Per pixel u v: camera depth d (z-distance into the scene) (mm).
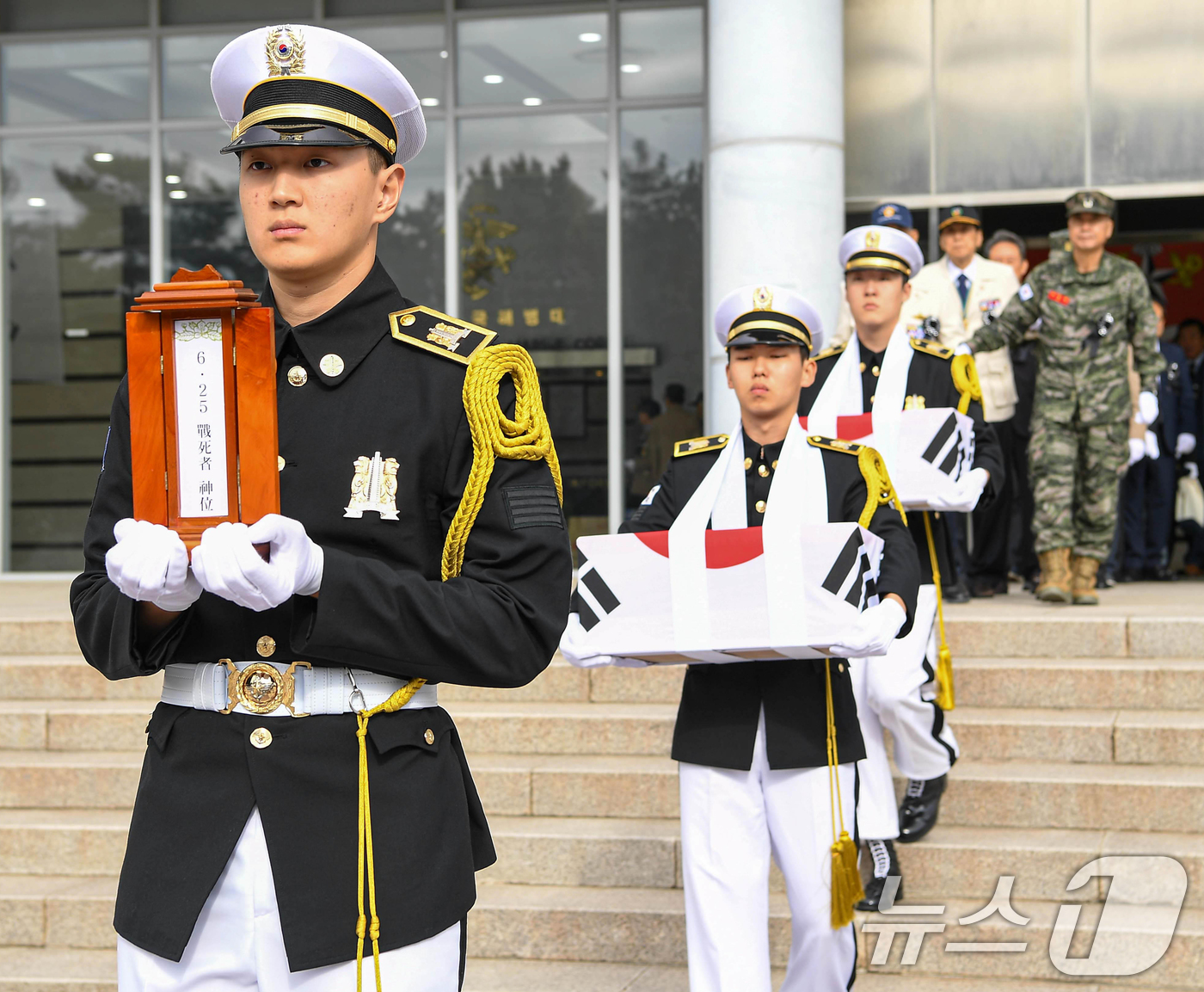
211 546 1498
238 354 1595
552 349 9289
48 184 9773
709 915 3260
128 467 1859
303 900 1683
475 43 9398
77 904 4508
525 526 1779
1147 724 4992
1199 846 4445
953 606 6531
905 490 4230
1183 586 8227
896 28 8992
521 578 1775
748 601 3057
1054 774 4809
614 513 9195
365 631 1644
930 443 4250
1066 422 6492
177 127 9664
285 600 1576
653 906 4379
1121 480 8266
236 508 1592
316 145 1740
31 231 9781
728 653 3107
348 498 1762
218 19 9648
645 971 4254
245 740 1732
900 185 9008
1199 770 4871
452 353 1808
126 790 5195
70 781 5223
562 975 4223
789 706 3279
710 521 3479
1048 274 6598
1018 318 6652
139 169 9711
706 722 3322
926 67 8961
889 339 4668
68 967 4305
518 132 9336
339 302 1833
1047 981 4098
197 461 1596
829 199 7742
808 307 3521
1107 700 5352
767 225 7621
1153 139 8727
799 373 3488
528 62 9336
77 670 5918
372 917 1695
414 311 1865
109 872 4844
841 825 3277
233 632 1750
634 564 3127
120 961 1763
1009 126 8883
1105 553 6539
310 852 1699
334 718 1742
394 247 9469
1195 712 5258
